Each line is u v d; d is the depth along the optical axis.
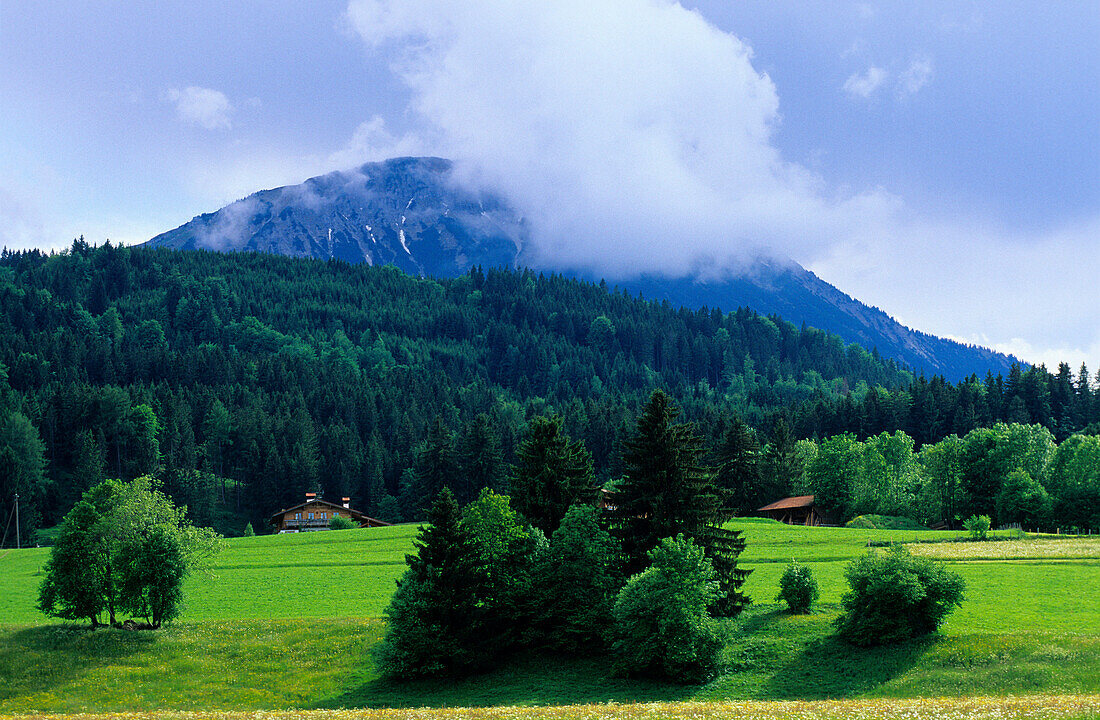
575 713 34.44
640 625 49.38
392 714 35.81
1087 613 56.19
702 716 32.94
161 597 59.09
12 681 49.50
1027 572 72.88
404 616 51.28
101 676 50.78
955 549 89.06
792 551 90.38
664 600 48.69
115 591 59.34
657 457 58.09
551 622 54.97
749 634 53.59
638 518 58.72
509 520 57.69
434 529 52.78
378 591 73.94
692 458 58.34
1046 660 44.34
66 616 58.62
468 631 51.53
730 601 56.84
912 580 49.16
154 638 57.00
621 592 50.75
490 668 52.16
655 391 59.44
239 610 66.88
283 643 56.41
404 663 50.28
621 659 50.22
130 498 60.34
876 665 47.31
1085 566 76.25
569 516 55.97
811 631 53.16
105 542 59.25
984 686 42.59
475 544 54.47
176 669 52.44
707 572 50.00
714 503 57.66
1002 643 47.09
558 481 63.16
